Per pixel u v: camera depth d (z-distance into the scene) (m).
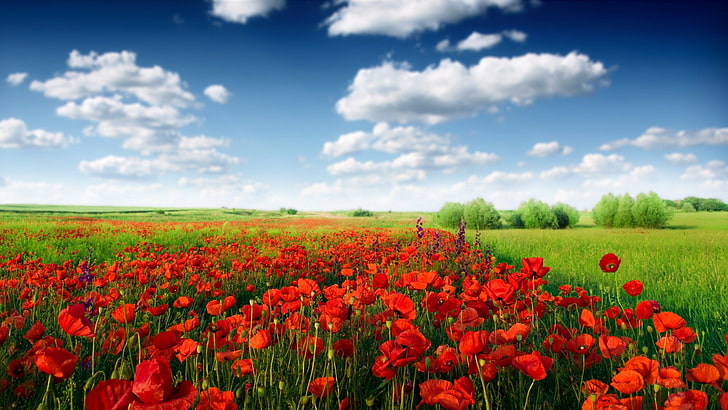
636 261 8.80
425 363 1.81
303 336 2.38
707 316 4.30
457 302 2.42
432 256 7.12
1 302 4.32
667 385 1.62
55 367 1.54
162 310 2.92
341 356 2.29
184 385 1.21
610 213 41.75
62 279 4.41
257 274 6.65
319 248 10.73
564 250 11.35
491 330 3.28
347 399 1.90
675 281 6.49
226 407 1.60
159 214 60.81
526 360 1.71
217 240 12.67
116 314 2.46
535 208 41.44
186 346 2.01
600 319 2.60
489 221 40.47
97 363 2.58
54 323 3.66
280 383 1.83
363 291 3.04
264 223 33.88
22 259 8.76
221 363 2.45
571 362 2.33
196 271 5.99
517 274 3.00
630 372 1.58
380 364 1.77
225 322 2.30
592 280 6.76
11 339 2.89
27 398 2.15
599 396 1.60
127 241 13.09
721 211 72.31
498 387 2.14
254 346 2.01
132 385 1.16
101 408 1.14
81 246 11.39
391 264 6.45
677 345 2.09
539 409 2.06
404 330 1.94
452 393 1.55
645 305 2.27
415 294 4.46
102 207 85.81
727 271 7.10
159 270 5.71
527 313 2.89
